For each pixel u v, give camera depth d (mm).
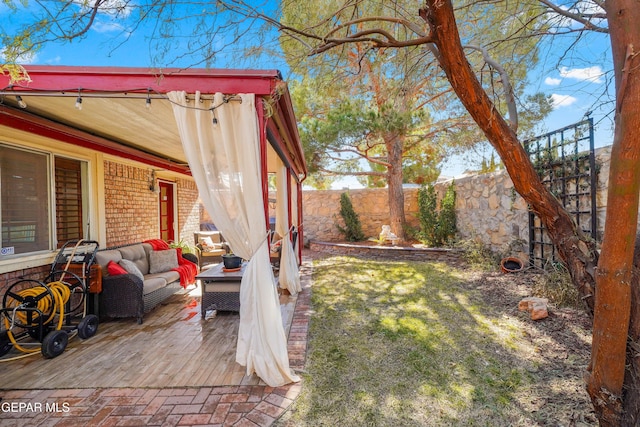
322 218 10836
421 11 1738
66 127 3576
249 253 2662
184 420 2068
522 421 2049
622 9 1333
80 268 3744
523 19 2689
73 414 2135
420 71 3305
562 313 3625
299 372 2664
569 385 2391
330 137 7246
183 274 5113
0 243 3268
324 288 5254
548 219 1927
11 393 2383
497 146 1868
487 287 4891
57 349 2980
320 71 3004
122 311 3834
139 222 5715
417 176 10945
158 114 3172
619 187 1368
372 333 3412
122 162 5254
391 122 6578
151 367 2764
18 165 3473
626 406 1510
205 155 2525
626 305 1431
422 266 6629
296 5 2457
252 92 2480
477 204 7195
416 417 2107
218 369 2725
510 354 2891
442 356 2895
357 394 2355
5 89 2404
